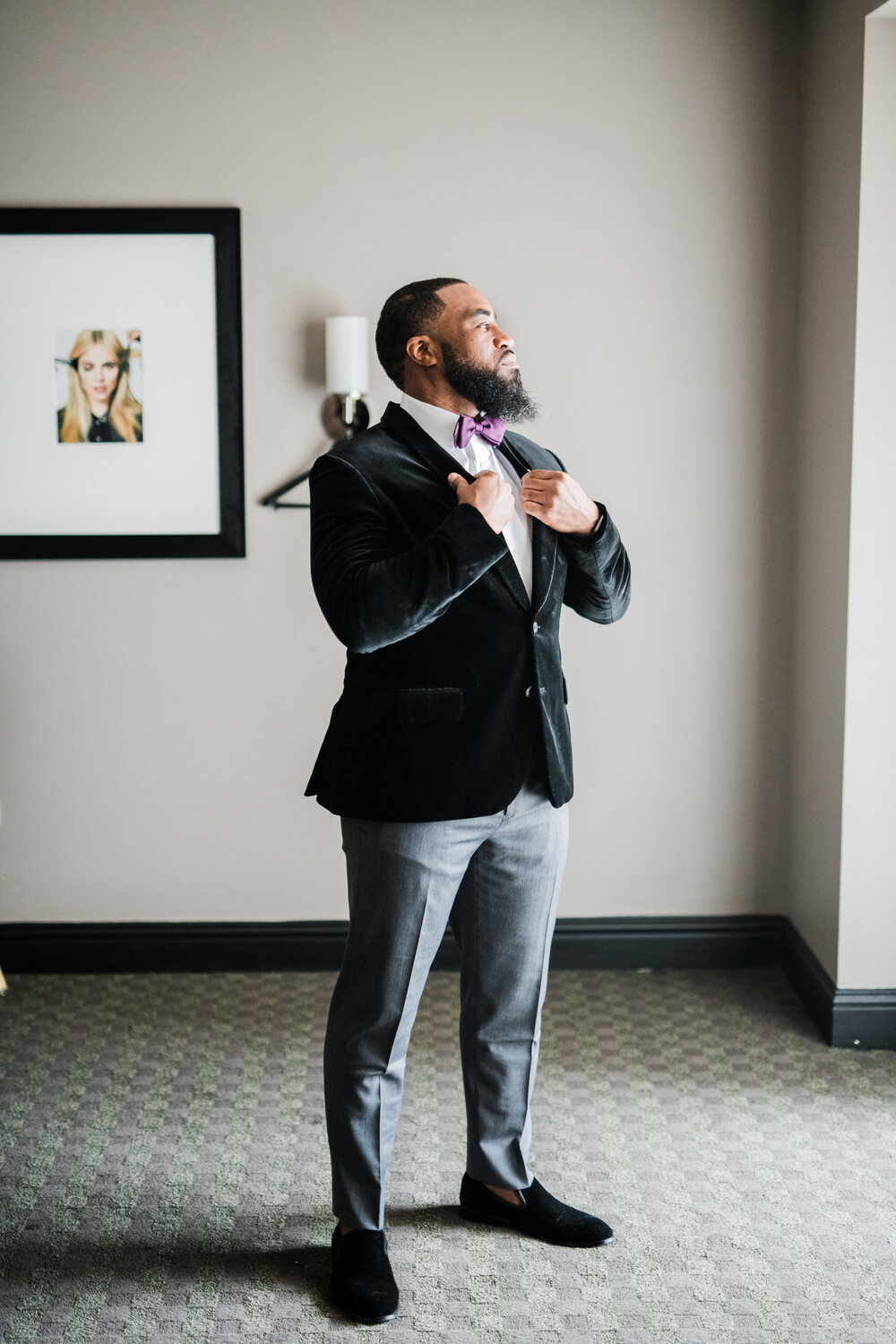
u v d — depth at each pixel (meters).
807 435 3.04
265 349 3.11
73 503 3.13
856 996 2.80
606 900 3.31
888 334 2.63
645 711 3.25
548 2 3.03
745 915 3.32
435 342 1.80
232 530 3.13
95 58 3.02
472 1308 1.88
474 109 3.05
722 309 3.12
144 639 3.18
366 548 1.70
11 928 3.25
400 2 3.02
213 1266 1.99
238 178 3.06
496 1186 2.08
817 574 2.97
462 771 1.76
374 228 3.08
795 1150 2.35
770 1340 1.81
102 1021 2.95
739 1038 2.87
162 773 3.23
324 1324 1.85
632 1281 1.95
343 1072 1.88
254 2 3.01
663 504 3.18
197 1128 2.43
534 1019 1.99
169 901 3.27
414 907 1.80
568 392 3.14
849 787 2.77
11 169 3.05
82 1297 1.91
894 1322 1.85
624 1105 2.53
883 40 2.56
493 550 1.66
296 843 3.26
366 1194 1.91
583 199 3.08
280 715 3.22
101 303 3.07
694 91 3.05
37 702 3.20
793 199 3.08
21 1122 2.45
